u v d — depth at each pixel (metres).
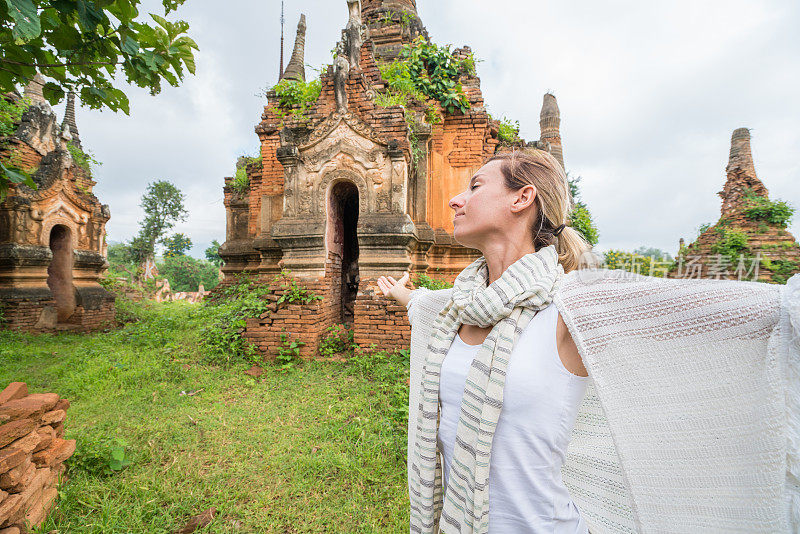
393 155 6.39
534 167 1.11
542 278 0.99
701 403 0.79
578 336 0.88
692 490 0.81
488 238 1.14
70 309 10.23
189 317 9.80
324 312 6.62
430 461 1.11
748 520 0.77
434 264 8.15
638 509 0.84
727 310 0.76
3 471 2.16
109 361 6.14
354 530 2.59
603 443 1.08
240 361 6.07
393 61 9.57
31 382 5.38
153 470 3.18
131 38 2.43
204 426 3.95
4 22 2.13
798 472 0.71
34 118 10.16
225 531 2.54
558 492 0.96
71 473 3.03
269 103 9.09
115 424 3.97
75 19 2.29
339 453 3.41
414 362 1.44
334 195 7.24
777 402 0.72
